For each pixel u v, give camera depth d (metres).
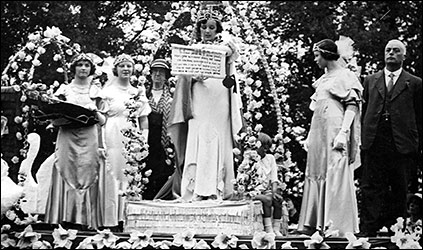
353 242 10.91
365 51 26.02
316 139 12.08
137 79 13.03
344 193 11.76
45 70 23.19
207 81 12.50
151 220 11.73
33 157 12.62
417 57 26.48
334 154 11.85
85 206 11.69
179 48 12.19
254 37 13.02
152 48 13.48
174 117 12.48
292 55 25.80
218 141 12.41
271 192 12.50
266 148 13.02
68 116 11.62
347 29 26.19
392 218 12.38
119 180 12.77
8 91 12.13
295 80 26.50
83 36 26.05
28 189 12.41
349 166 11.93
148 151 12.92
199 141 12.38
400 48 12.65
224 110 12.50
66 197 11.69
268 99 20.20
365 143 12.48
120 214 12.66
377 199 12.41
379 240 11.20
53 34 12.68
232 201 11.83
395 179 12.46
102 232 10.92
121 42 26.66
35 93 11.88
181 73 12.15
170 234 11.16
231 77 12.35
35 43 12.62
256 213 11.83
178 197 12.55
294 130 13.03
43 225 11.95
